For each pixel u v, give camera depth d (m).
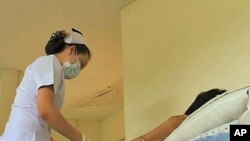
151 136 1.34
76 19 2.41
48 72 1.28
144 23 2.03
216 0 1.62
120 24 2.39
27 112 1.26
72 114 4.29
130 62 2.06
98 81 3.39
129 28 2.14
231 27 1.51
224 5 1.57
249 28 1.43
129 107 1.97
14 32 2.59
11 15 2.38
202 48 1.62
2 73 3.15
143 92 1.91
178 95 1.68
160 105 1.77
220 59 1.52
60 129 1.19
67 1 2.21
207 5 1.66
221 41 1.54
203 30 1.64
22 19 2.42
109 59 2.96
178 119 1.36
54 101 1.27
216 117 1.04
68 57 1.43
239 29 1.47
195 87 1.60
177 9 1.83
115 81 3.37
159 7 1.95
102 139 4.46
